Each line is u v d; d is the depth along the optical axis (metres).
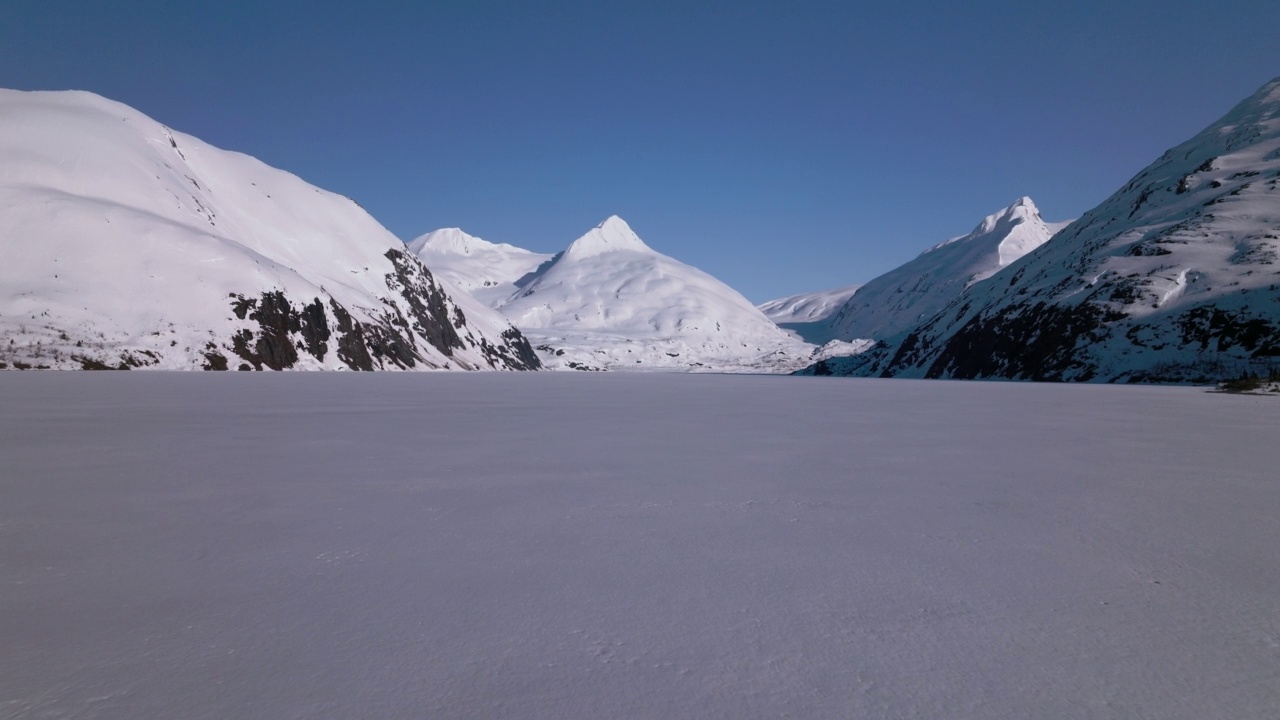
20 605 4.32
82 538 5.84
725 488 8.20
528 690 3.29
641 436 13.79
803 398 30.34
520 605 4.39
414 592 4.61
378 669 3.50
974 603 4.48
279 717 3.01
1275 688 3.35
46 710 3.06
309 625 4.05
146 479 8.54
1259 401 27.77
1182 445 12.69
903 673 3.51
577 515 6.80
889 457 10.93
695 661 3.62
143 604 4.36
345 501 7.38
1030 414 20.55
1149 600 4.55
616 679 3.41
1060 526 6.46
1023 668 3.57
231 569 5.05
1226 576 5.03
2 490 7.81
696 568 5.15
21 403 20.42
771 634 3.98
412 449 11.51
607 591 4.66
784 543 5.84
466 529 6.24
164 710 3.07
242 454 10.80
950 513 6.96
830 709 3.13
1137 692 3.31
